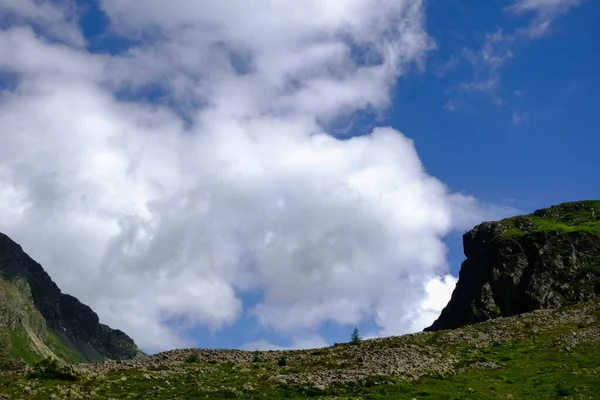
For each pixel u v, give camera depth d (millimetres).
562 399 48688
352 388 50562
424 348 68125
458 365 62000
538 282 123312
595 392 50000
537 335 74625
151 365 62688
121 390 49188
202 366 62500
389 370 55844
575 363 60312
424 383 53250
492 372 59344
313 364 62125
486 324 85562
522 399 49531
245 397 47281
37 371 54188
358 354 64625
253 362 66812
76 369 57375
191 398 46438
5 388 46906
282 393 49031
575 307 88750
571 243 132500
